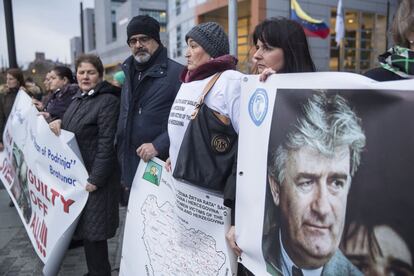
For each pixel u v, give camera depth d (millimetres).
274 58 1747
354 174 1200
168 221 2205
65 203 2744
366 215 1167
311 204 1355
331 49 23453
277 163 1492
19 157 3463
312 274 1371
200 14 25766
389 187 1104
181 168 1829
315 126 1334
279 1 21188
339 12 15930
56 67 4633
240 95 1736
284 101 1458
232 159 1768
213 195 1892
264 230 1581
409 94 1067
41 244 2936
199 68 1936
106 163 2635
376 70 1386
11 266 3346
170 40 32375
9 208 5023
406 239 1064
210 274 1956
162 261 2248
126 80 2680
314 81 1342
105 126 2654
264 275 1615
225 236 1866
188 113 1949
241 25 24297
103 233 2699
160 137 2373
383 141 1121
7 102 5188
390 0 25281
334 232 1271
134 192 2504
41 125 2992
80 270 3271
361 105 1182
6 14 6719
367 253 1169
